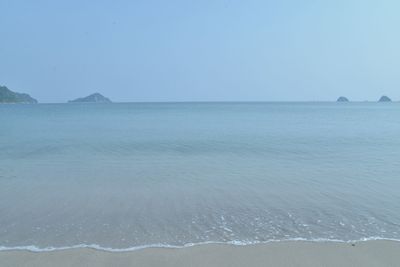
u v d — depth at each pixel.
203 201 11.01
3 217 9.52
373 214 9.87
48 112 89.25
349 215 9.78
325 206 10.55
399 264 6.88
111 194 11.75
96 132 33.62
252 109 117.06
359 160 18.33
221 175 14.69
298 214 9.85
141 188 12.53
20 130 35.75
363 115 74.25
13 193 11.82
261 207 10.45
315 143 25.42
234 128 38.59
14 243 7.89
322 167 16.39
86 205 10.57
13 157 19.20
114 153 20.70
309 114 78.62
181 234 8.43
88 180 13.73
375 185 13.00
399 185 12.98
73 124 44.91
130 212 9.97
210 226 8.95
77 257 7.18
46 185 12.91
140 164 17.20
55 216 9.62
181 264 6.88
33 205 10.55
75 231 8.59
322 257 7.19
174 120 54.31
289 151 21.50
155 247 7.67
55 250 7.50
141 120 54.28
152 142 25.81
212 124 45.12
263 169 15.95
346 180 13.78
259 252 7.43
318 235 8.40
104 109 116.50
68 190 12.22
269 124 45.28
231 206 10.53
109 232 8.53
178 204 10.71
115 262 6.96
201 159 18.67
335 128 39.03
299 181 13.61
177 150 21.92
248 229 8.76
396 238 8.23
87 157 19.30
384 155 19.98
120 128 38.50
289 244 7.86
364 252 7.43
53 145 23.98
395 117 65.12
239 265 6.83
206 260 7.05
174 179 13.95
